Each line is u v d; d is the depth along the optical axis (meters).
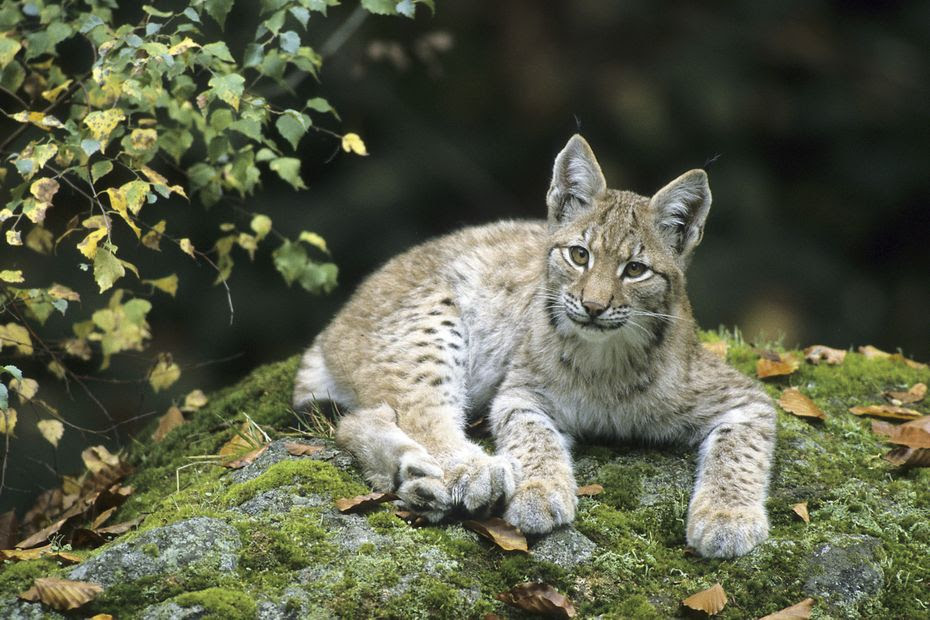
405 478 7.97
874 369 10.94
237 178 10.09
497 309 9.90
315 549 7.27
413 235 15.75
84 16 9.54
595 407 9.08
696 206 9.12
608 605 7.18
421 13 15.78
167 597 6.80
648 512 8.06
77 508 9.57
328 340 10.30
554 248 9.12
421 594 6.97
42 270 12.98
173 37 8.63
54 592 6.72
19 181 10.67
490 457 8.05
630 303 8.74
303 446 8.80
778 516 8.09
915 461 8.86
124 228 13.48
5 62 9.17
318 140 15.34
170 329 14.60
